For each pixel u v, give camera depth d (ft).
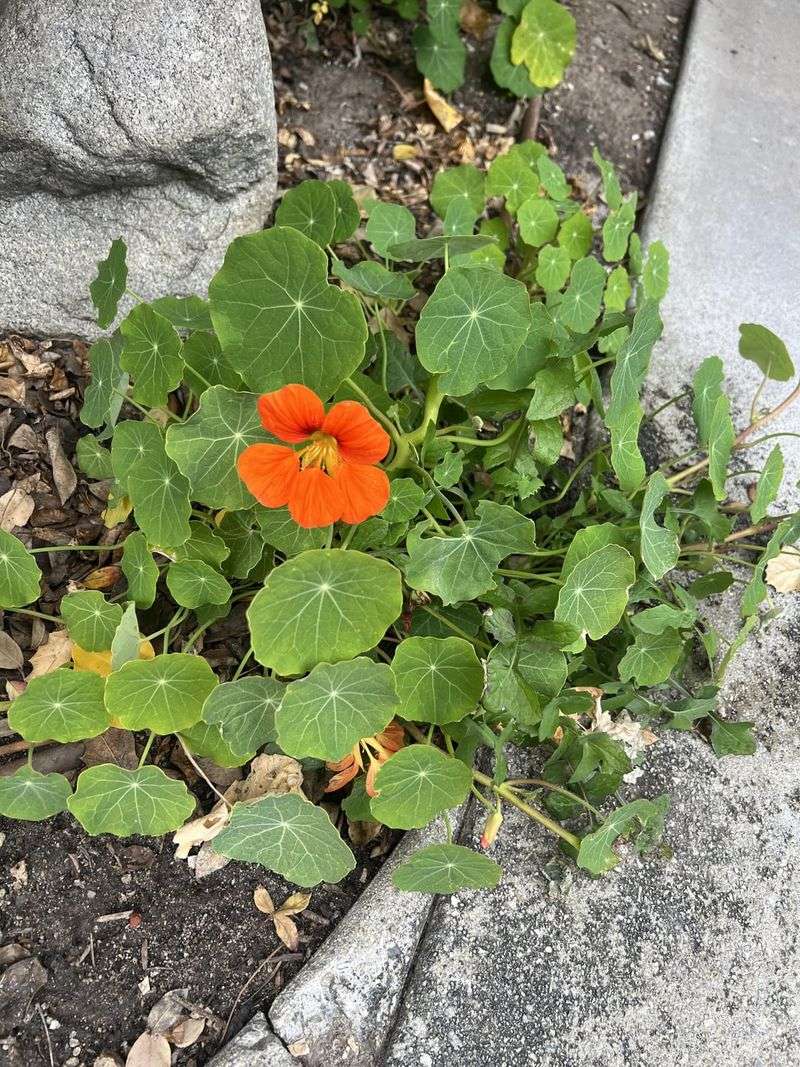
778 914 1.47
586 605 1.39
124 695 1.27
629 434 1.52
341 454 1.18
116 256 1.43
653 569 1.41
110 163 1.58
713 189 2.20
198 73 1.54
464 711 1.35
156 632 1.46
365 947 1.36
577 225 1.97
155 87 1.52
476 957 1.38
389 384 1.65
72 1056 1.31
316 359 1.26
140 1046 1.31
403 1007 1.35
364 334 1.21
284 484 1.15
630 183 2.24
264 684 1.27
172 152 1.59
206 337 1.54
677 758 1.58
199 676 1.29
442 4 2.10
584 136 2.27
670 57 2.45
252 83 1.61
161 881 1.42
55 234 1.66
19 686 1.47
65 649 1.49
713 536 1.61
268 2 2.24
